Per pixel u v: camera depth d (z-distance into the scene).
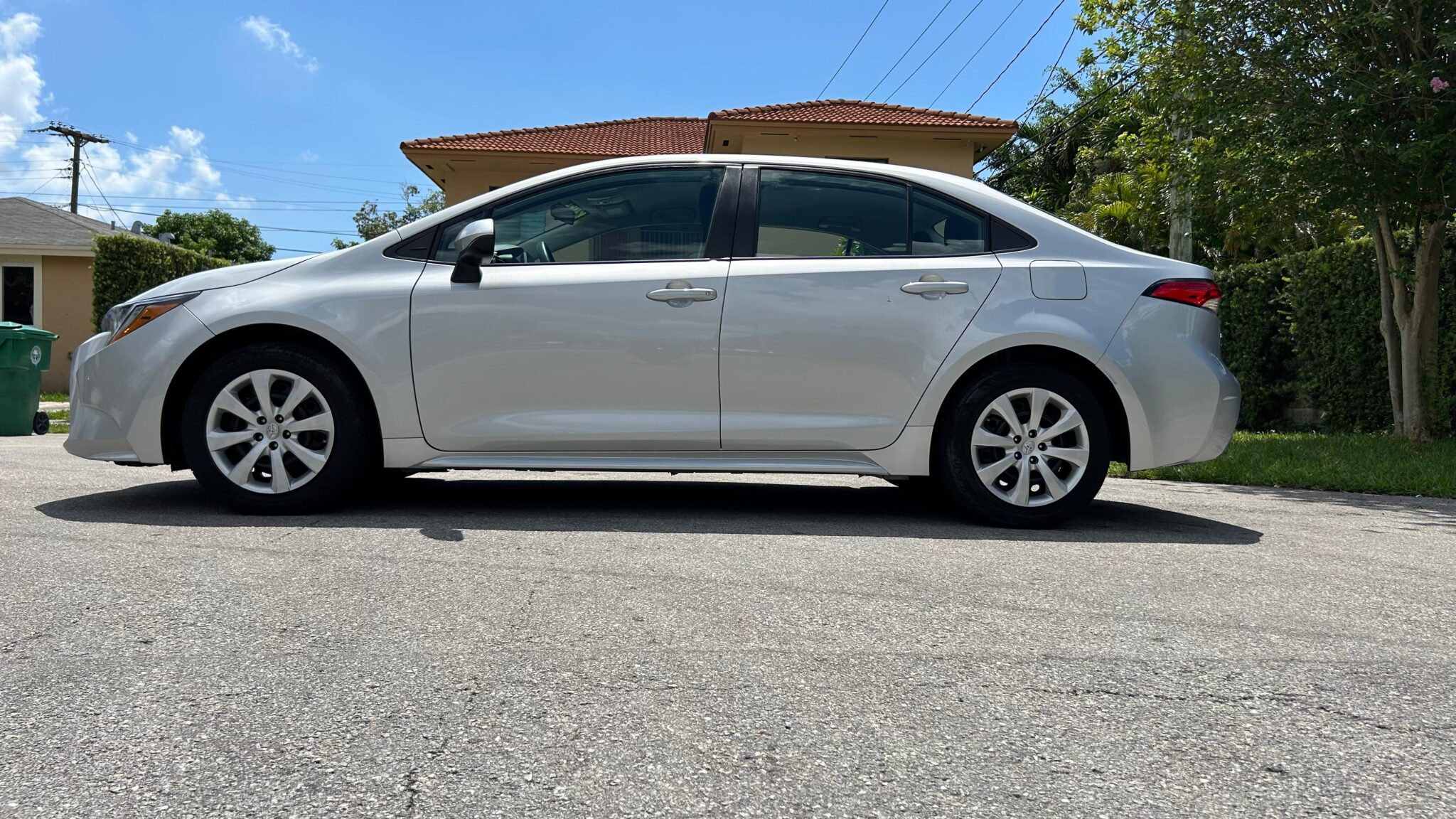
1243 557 3.88
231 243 47.94
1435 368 9.34
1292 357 12.30
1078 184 24.67
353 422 4.37
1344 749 2.04
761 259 4.49
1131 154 11.38
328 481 4.35
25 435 10.88
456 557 3.59
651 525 4.30
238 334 4.44
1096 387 4.56
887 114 18.50
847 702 2.25
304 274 4.46
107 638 2.60
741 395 4.41
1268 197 8.80
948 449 4.43
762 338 4.39
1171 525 4.67
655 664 2.47
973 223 4.58
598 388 4.40
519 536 3.98
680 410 4.41
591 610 2.93
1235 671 2.50
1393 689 2.39
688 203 4.58
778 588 3.22
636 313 4.39
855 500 5.20
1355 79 8.12
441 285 4.40
